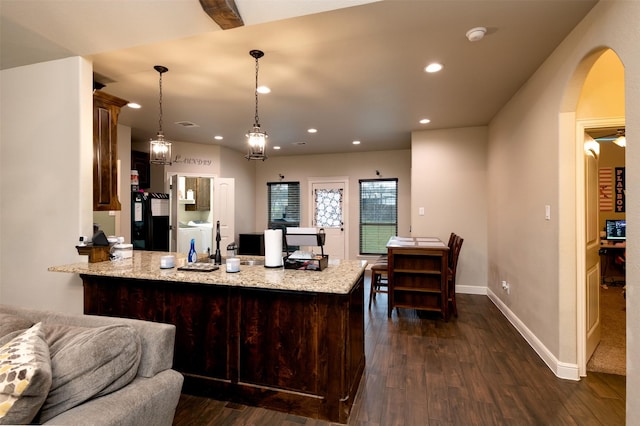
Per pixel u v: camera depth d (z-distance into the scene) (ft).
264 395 6.99
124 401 3.81
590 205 8.54
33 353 3.59
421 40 8.09
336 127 16.63
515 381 7.94
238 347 7.18
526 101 10.59
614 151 18.65
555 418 6.52
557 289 8.26
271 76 10.36
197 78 10.53
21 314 5.33
